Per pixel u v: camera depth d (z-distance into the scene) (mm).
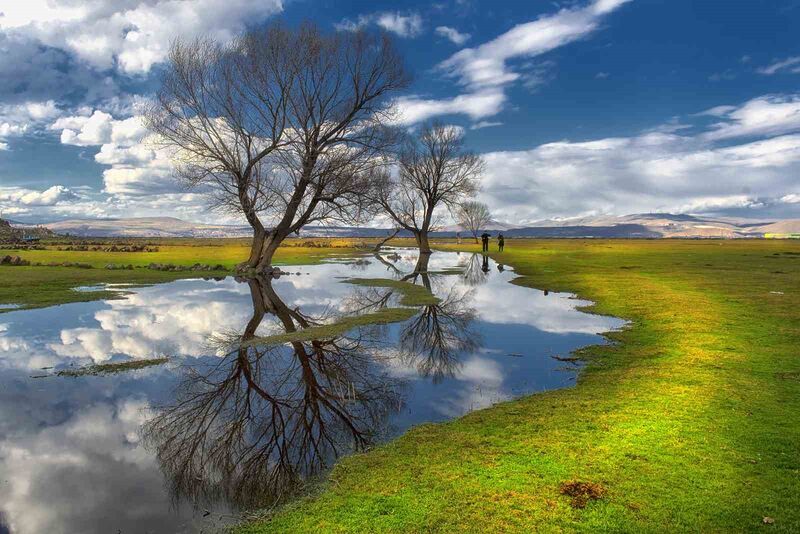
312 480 6387
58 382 10898
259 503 5902
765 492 5383
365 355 12977
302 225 35969
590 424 7488
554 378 10602
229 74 30500
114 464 7094
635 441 6773
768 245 92375
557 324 16578
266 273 34375
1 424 8594
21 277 28391
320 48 31609
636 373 10242
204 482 6508
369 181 35406
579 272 33375
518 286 27672
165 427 8445
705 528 4773
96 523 5539
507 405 8727
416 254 66188
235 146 31203
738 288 22625
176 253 56906
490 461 6367
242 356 13016
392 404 9211
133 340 14797
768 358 10867
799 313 16031
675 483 5617
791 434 6859
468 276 34438
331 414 8852
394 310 19578
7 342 14469
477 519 5016
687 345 12266
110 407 9438
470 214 108812
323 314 19297
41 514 5719
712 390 8812
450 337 14938
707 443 6641
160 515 5699
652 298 20078
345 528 4984
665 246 88250
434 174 57938
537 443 6863
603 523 4887
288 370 11711
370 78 33625
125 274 32406
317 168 33344
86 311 19406
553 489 5566
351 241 132000
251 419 8727
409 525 4961
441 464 6355
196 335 15500
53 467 6988
